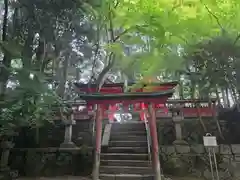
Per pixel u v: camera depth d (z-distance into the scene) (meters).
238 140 12.27
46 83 9.77
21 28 11.25
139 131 12.64
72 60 14.31
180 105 13.49
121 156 10.48
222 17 9.16
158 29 8.59
